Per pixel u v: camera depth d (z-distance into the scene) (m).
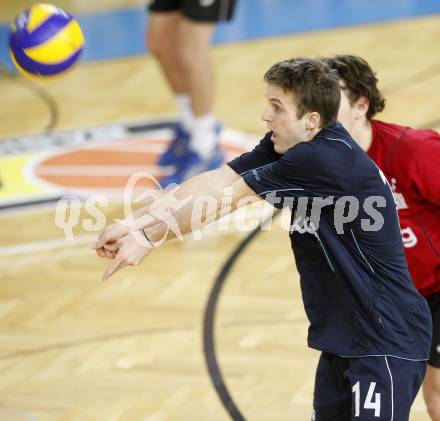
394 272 9.86
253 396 14.73
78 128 27.52
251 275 18.91
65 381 15.60
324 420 10.57
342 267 9.69
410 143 10.43
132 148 25.61
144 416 14.41
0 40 36.56
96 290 18.77
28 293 18.83
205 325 17.09
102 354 16.39
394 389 9.80
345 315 9.92
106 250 9.91
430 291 11.27
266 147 10.16
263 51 32.25
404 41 31.75
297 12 36.31
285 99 9.33
